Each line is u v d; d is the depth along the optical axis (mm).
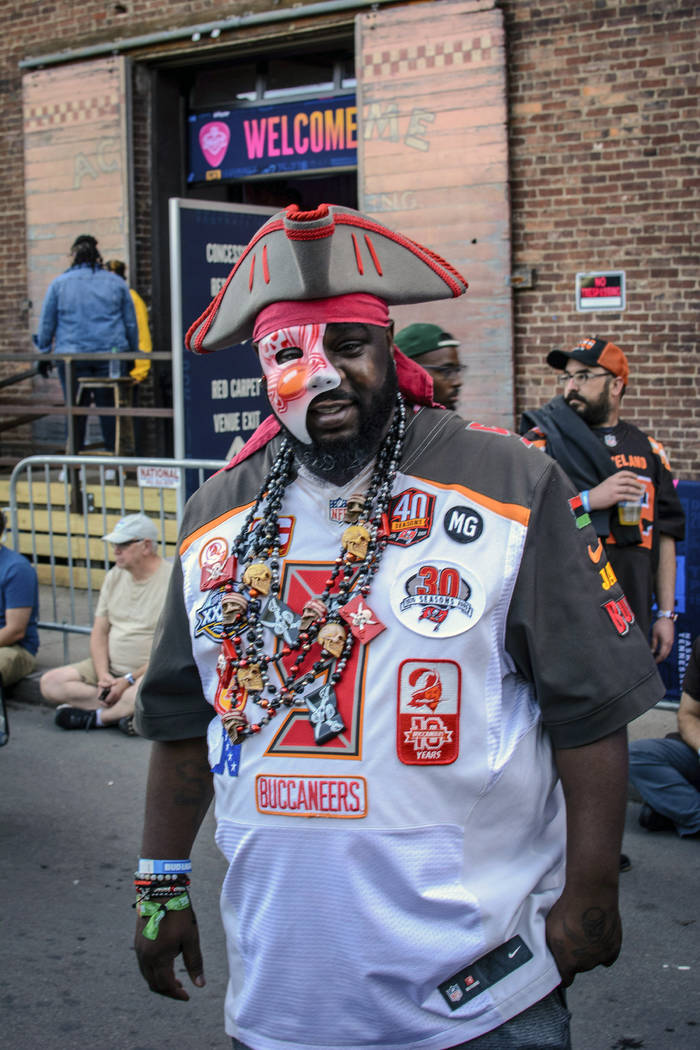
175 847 2006
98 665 6059
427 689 1627
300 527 1784
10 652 6438
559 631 1663
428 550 1673
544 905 1737
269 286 1693
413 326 3801
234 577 1822
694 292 7598
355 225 1714
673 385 7707
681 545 5496
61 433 10445
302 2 8742
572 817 1688
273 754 1685
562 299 8008
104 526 6738
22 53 10391
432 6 8172
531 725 1707
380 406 1709
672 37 7504
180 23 9359
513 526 1665
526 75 7977
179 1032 3291
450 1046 1652
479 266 8195
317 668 1681
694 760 4512
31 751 5746
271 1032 1712
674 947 3660
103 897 4137
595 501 3932
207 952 3744
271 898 1685
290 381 1670
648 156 7656
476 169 8141
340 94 9320
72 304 9133
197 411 7254
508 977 1670
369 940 1632
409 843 1628
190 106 10125
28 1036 3270
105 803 5051
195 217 7098
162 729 1971
